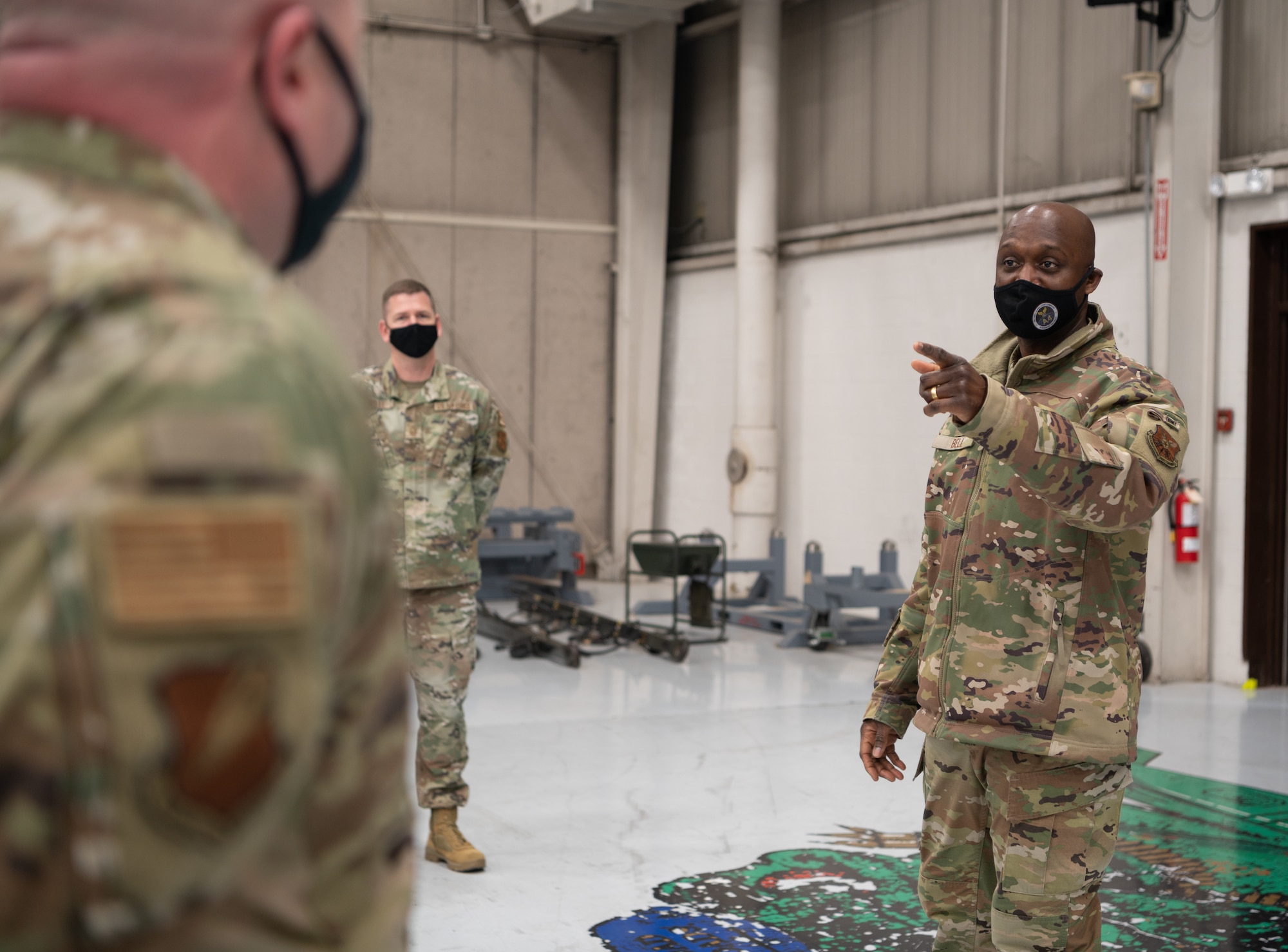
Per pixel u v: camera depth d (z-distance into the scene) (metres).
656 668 6.96
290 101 0.58
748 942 3.09
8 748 0.44
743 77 9.75
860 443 9.40
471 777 4.62
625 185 11.21
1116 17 7.30
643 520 11.29
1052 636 1.94
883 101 9.10
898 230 8.95
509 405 11.13
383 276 10.69
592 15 10.34
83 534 0.44
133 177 0.53
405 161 10.69
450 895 3.39
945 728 2.00
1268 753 5.12
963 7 8.39
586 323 11.37
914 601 2.22
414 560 3.49
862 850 3.82
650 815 4.17
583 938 3.10
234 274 0.53
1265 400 6.56
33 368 0.48
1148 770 4.83
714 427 10.88
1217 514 6.68
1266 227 6.43
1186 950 3.09
